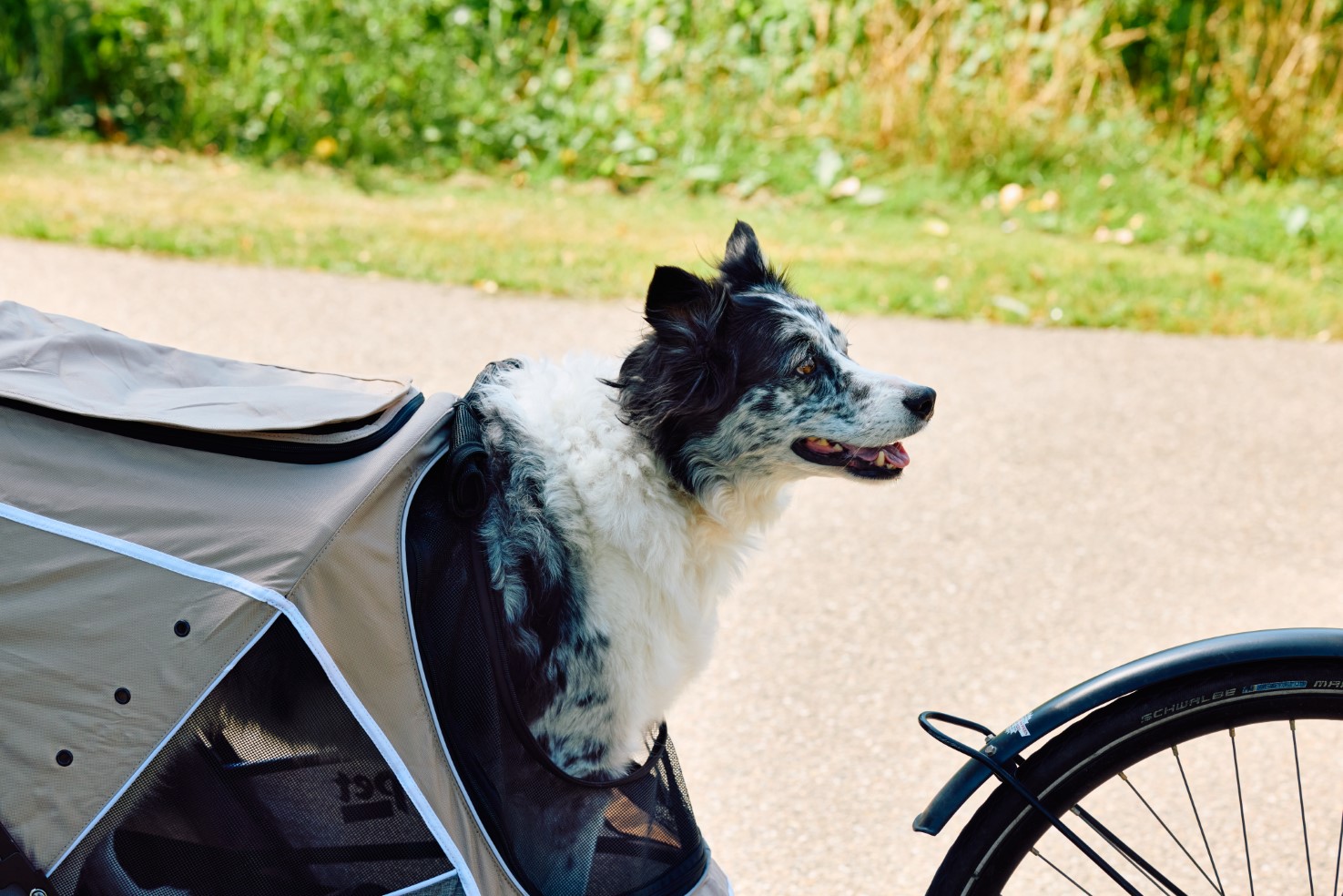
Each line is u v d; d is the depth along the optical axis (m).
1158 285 7.22
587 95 9.77
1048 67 9.73
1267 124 9.30
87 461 1.80
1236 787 3.12
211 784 1.83
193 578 1.75
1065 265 7.48
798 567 4.27
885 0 9.84
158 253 6.87
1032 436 5.34
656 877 2.10
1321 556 4.40
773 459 2.59
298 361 5.65
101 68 9.45
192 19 9.58
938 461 5.11
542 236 7.58
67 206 7.41
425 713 1.86
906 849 2.91
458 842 1.86
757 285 2.89
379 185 8.67
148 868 1.83
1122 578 4.22
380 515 1.87
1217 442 5.34
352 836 1.87
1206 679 1.88
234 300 6.30
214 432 1.82
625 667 2.23
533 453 2.22
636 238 7.64
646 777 2.17
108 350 2.08
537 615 2.11
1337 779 3.15
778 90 9.89
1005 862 1.97
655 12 10.39
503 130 9.37
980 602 4.06
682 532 2.38
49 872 1.74
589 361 2.45
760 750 3.28
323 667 1.77
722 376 2.45
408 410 2.08
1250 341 6.54
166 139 9.16
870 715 3.45
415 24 9.95
